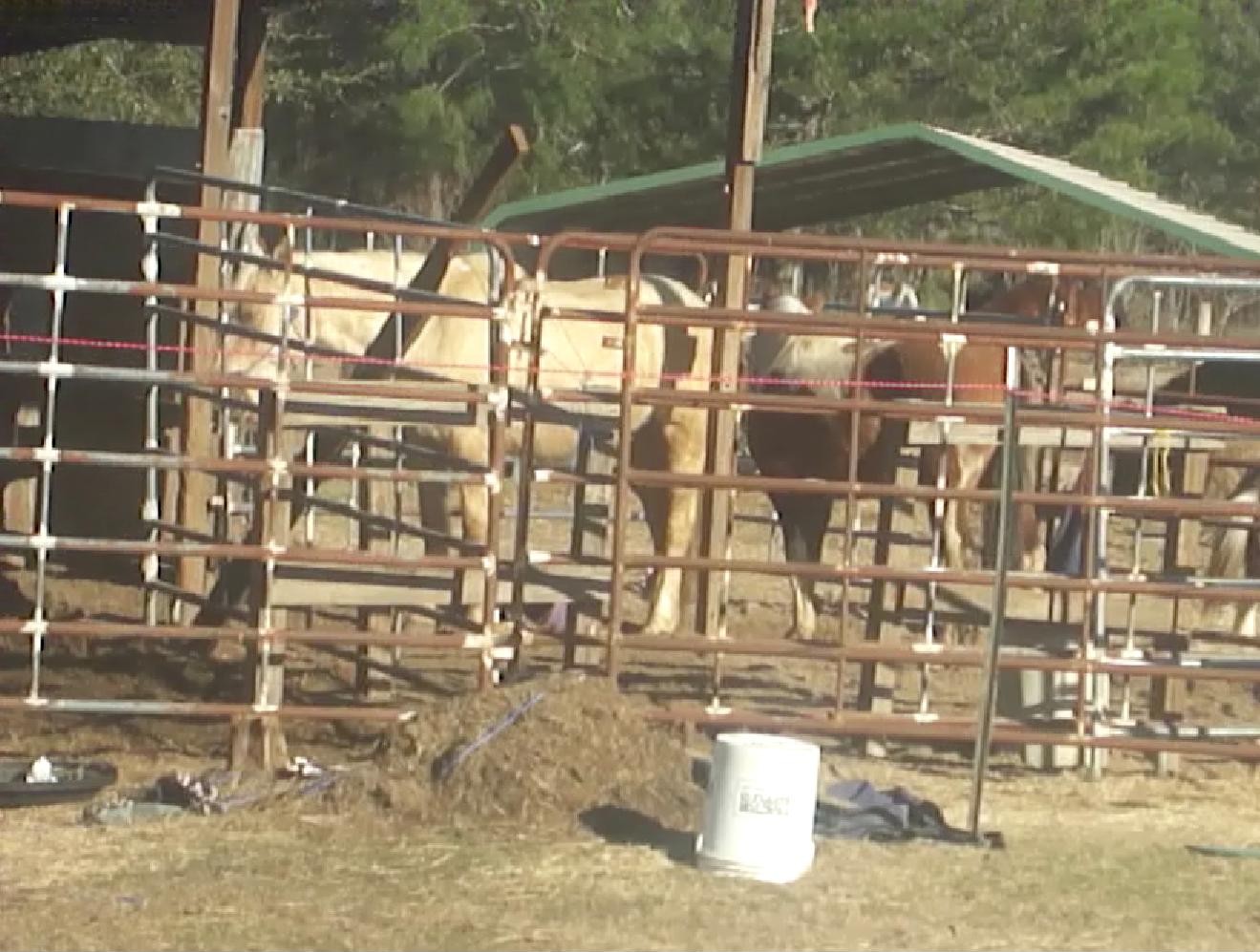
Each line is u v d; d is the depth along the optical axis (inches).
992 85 1391.5
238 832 355.6
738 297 522.0
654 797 368.8
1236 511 404.5
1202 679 417.1
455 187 1392.7
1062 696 432.8
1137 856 364.5
